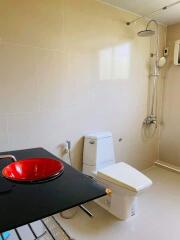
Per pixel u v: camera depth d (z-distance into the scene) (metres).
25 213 0.74
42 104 1.88
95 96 2.29
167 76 3.04
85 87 2.18
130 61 2.58
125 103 2.63
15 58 1.66
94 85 2.25
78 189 0.91
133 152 2.88
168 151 3.16
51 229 1.77
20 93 1.73
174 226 1.88
